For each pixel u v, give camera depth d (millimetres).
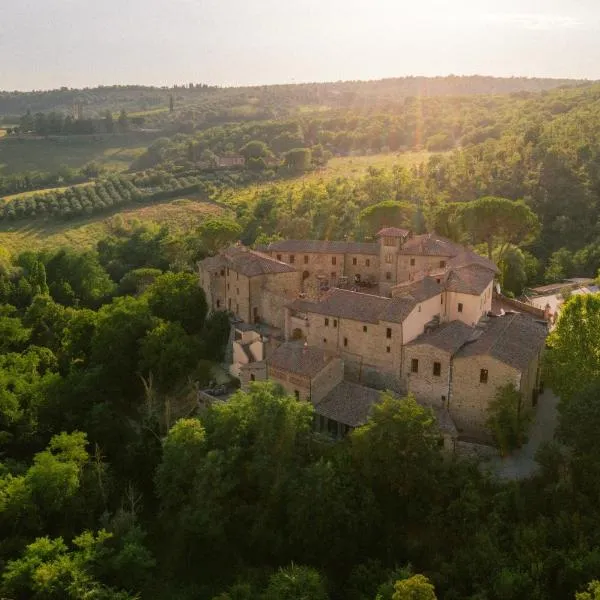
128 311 92438
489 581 48312
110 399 85375
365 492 56094
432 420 56906
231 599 51219
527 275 122312
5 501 59750
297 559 55938
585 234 135875
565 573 47312
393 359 70625
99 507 65438
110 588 53125
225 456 58875
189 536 58719
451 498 55406
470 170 166375
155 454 69750
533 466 59344
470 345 67750
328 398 69562
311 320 78125
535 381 70812
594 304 61375
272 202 171000
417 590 43750
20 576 52906
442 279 81500
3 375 80625
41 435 77438
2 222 196250
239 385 81812
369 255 105812
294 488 56062
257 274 91062
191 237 146750
